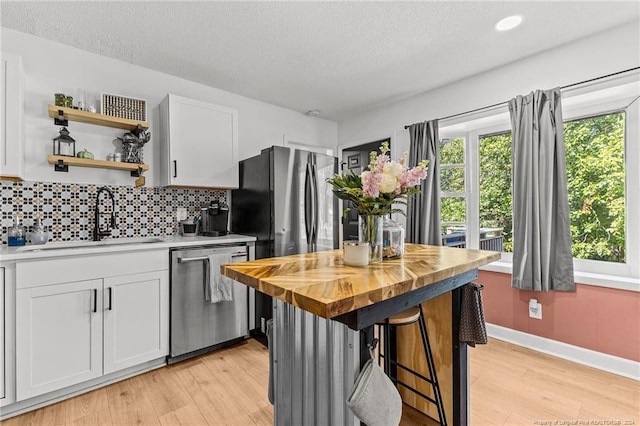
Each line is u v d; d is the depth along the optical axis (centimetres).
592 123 241
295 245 289
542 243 235
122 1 188
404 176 139
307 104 369
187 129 272
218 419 170
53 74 232
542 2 190
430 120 320
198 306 242
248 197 306
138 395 191
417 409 176
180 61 264
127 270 208
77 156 237
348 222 425
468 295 150
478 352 246
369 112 390
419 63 268
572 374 213
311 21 210
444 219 328
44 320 178
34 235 214
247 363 234
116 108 247
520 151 247
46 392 178
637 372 205
